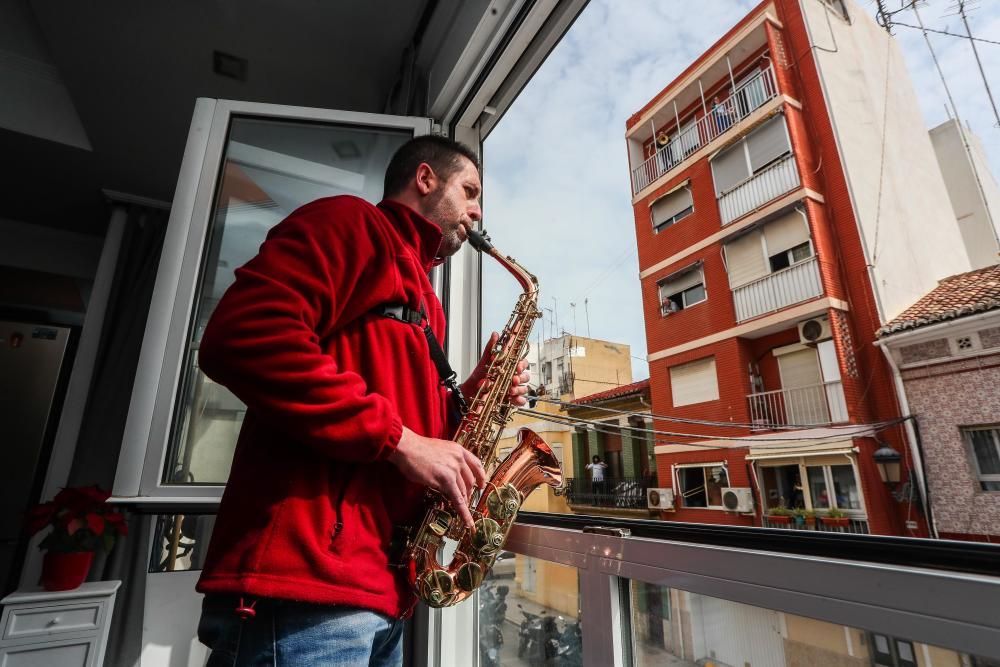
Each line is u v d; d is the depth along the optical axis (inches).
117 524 59.5
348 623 23.5
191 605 59.6
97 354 104.1
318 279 24.9
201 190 57.7
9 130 96.8
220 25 77.5
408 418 28.7
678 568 30.9
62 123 101.0
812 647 27.5
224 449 54.3
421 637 54.6
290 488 24.1
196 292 55.0
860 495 188.4
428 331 36.0
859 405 199.9
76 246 138.4
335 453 22.8
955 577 18.9
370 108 96.9
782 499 227.3
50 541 56.2
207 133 60.2
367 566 24.8
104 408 96.7
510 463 42.4
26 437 123.2
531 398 48.0
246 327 22.2
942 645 18.9
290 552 22.6
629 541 35.1
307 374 22.1
